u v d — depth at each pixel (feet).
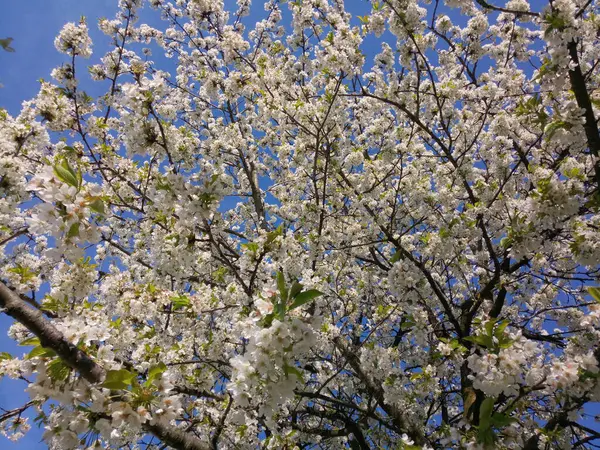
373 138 27.53
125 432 15.52
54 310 11.53
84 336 8.83
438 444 17.90
